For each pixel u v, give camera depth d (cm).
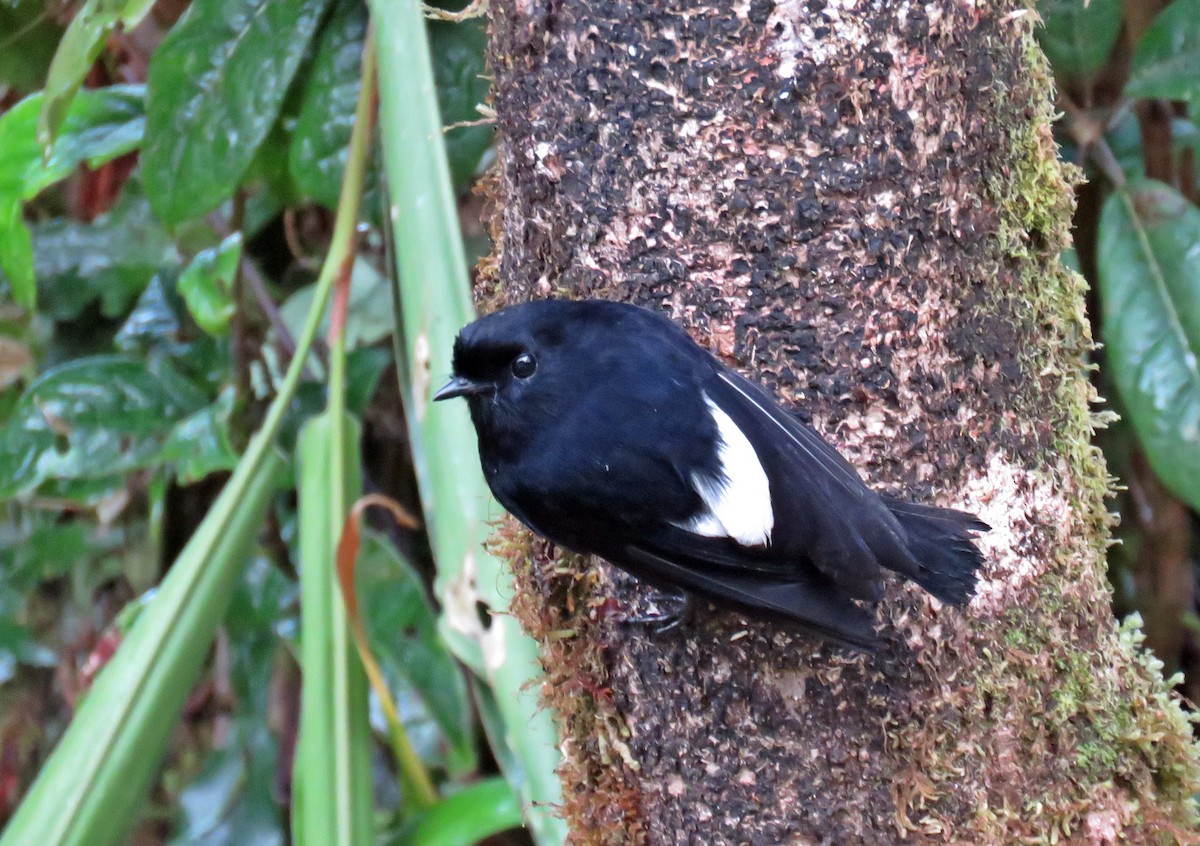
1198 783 359
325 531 363
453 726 371
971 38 356
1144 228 368
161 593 362
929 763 356
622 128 357
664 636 358
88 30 363
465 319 362
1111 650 359
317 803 362
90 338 379
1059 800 358
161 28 375
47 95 363
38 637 381
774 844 357
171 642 362
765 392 356
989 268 357
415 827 366
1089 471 360
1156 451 368
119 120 370
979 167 357
